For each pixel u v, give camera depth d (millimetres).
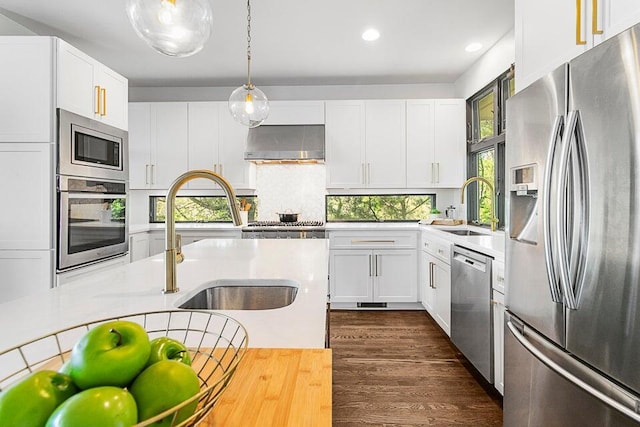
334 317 3836
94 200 2758
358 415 2072
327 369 708
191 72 4160
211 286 1485
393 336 3279
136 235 3949
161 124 4328
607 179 1087
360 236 4055
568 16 1368
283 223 4477
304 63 3920
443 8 2848
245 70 4105
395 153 4262
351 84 4621
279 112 4277
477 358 2369
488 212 3963
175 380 425
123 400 383
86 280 1485
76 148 2551
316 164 4715
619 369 1057
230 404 586
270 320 983
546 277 1402
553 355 1340
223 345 819
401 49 3590
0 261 2400
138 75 4250
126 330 458
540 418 1473
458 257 2770
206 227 4180
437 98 4586
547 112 1378
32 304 1137
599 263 1120
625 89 1020
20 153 2395
